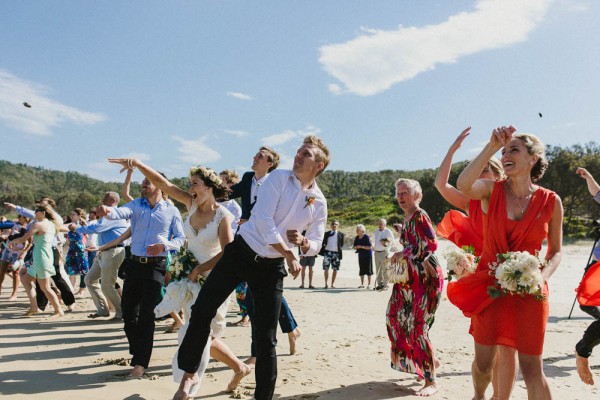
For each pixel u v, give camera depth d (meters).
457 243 4.10
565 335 7.53
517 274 3.16
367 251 14.70
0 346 6.52
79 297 11.80
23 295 12.47
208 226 4.51
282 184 3.89
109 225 8.36
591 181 5.89
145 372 5.23
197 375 4.22
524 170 3.41
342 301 11.55
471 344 6.84
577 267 19.34
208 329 3.93
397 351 4.88
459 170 47.59
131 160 4.73
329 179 121.44
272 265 3.90
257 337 3.90
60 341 6.85
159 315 4.48
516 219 3.45
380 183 111.19
